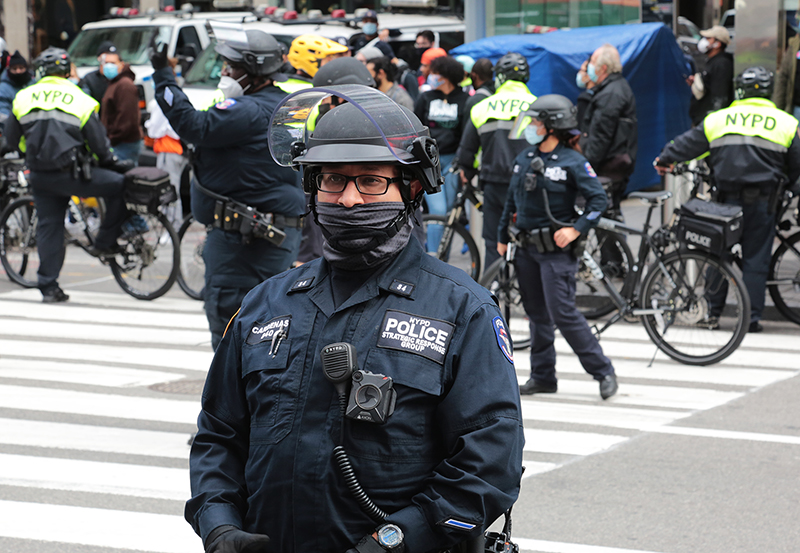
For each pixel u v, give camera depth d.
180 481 6.13
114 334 10.45
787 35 13.30
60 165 11.27
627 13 16.44
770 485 6.07
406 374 2.45
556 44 14.37
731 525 5.46
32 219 12.82
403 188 2.58
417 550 2.39
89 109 11.27
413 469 2.45
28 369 8.91
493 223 10.65
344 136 2.51
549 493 5.93
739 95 10.16
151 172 11.49
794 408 7.81
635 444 6.88
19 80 15.31
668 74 15.22
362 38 16.89
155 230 12.09
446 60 11.91
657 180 15.53
